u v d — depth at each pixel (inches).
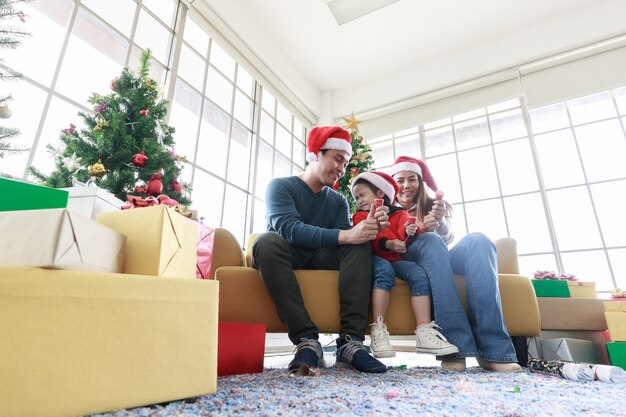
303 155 166.6
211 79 118.6
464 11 138.6
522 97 139.3
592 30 130.6
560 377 42.6
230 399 26.2
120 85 67.1
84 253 23.6
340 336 45.7
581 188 121.3
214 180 113.4
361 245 47.9
